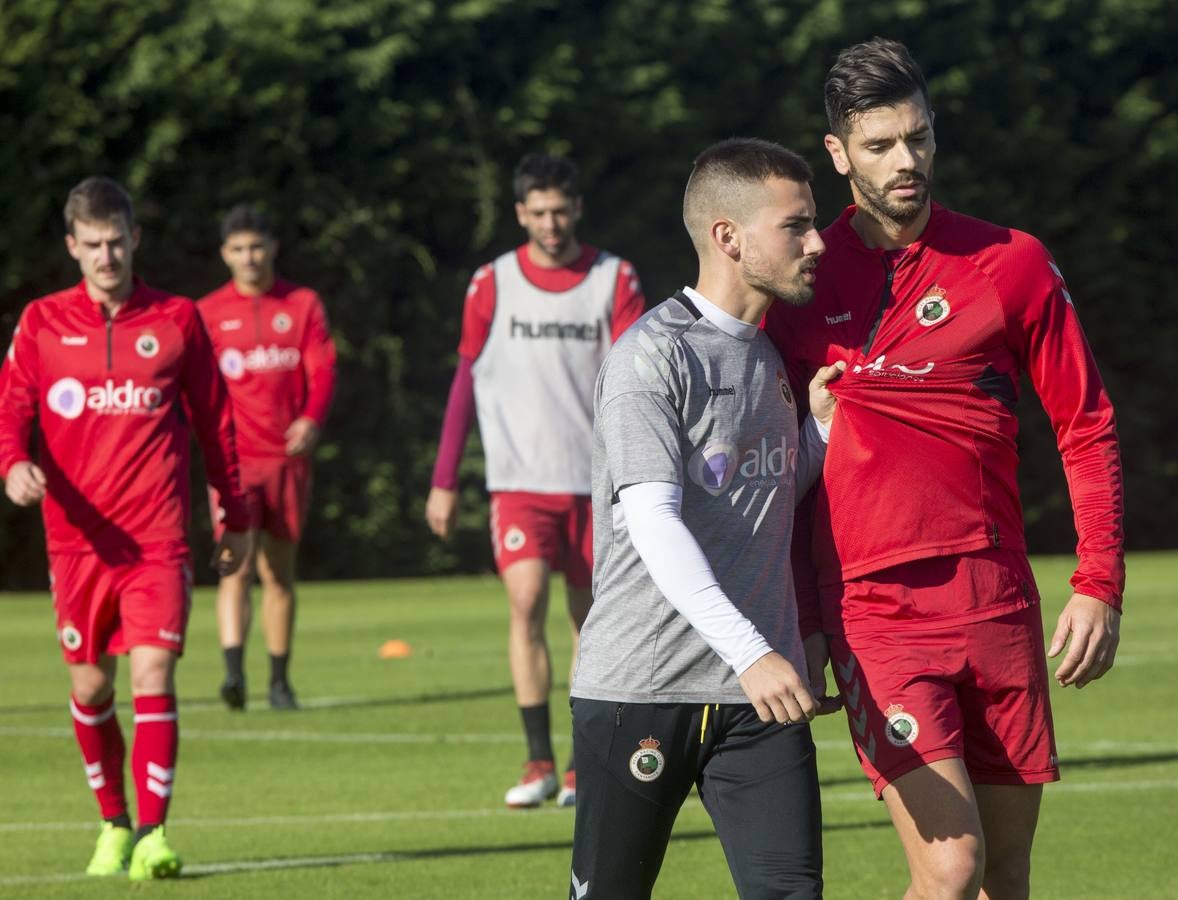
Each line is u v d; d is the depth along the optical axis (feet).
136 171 271.69
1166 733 113.70
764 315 53.62
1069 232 358.43
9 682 152.05
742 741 48.11
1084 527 51.31
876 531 52.01
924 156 51.65
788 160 49.47
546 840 82.28
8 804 94.48
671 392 47.93
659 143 318.65
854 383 52.29
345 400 291.38
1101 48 363.15
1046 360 52.16
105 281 79.05
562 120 312.50
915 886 50.62
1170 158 365.20
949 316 51.88
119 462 79.10
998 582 51.90
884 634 51.88
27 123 265.54
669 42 321.73
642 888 49.08
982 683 51.67
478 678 151.33
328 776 101.60
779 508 49.37
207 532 279.69
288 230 287.48
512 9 308.19
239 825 86.99
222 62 276.62
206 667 164.76
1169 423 365.81
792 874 47.01
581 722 48.96
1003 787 52.49
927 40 346.13
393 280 298.35
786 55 330.13
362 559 293.02
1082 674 50.47
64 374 79.36
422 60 304.91
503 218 307.99
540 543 96.68
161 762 75.51
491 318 100.12
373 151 297.74
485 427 99.30
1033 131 353.31
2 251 264.11
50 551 79.77
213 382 81.66
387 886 71.92
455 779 100.58
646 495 46.80
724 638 45.70
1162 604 213.05
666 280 319.06
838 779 97.71
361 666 162.20
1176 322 367.45
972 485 51.96
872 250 52.95
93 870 76.74
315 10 288.92
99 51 269.03
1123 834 81.51
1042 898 69.10
